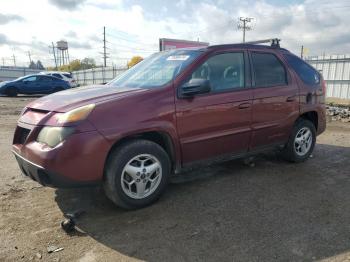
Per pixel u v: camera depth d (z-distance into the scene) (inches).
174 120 158.2
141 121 147.9
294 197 169.0
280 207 157.6
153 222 143.3
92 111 139.6
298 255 119.3
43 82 879.7
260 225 140.4
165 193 173.5
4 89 845.8
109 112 142.2
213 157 179.0
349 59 1189.1
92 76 1956.2
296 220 144.9
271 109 197.2
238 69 186.1
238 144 186.2
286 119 206.8
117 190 145.7
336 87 1234.6
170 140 159.8
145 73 182.2
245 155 194.9
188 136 164.4
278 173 204.5
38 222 143.6
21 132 157.5
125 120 144.4
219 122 174.1
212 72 175.3
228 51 183.3
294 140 216.5
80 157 135.7
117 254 120.6
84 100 147.6
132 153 147.6
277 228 138.0
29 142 144.6
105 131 139.6
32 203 162.2
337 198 168.2
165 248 124.0
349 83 1192.8
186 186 183.0
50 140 137.2
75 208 156.9
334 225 140.7
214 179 193.6
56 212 153.0
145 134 158.2
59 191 177.0
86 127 136.8
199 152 171.3
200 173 203.6
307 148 226.5
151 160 155.9
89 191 176.4
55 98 158.4
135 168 149.7
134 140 150.9
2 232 135.0
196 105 164.7
